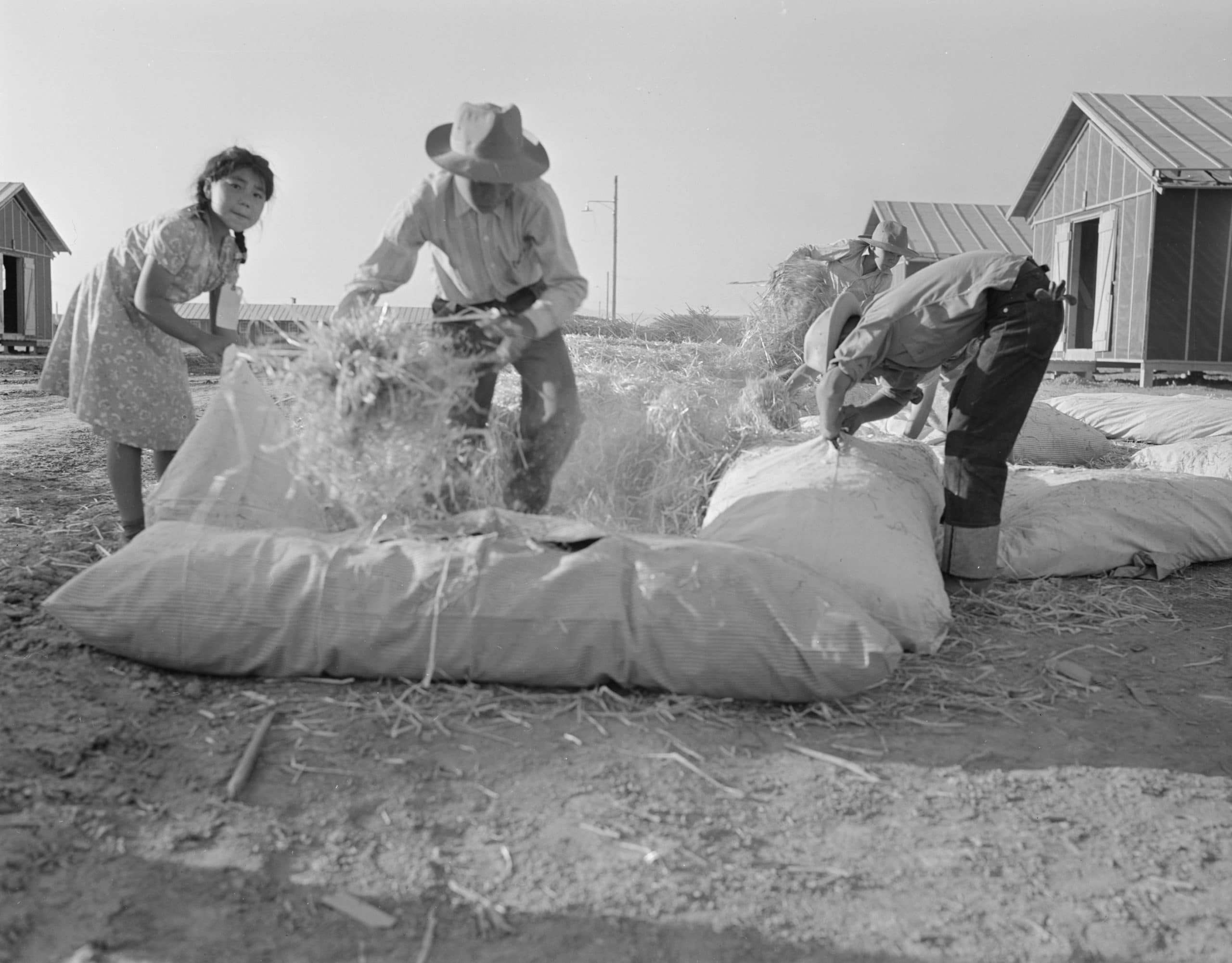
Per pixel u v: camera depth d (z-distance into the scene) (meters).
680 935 2.35
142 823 2.67
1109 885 2.61
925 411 6.46
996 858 2.71
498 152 3.90
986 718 3.60
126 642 3.57
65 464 7.75
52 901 2.33
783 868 2.63
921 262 27.22
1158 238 18.84
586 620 3.48
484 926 2.34
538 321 4.13
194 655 3.55
